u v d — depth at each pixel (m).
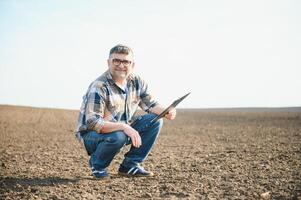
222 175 5.66
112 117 5.09
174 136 13.77
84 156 8.16
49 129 18.44
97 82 4.99
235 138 12.20
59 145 10.71
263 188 4.87
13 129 18.12
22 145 10.71
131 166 5.61
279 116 31.53
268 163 6.58
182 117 33.53
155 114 5.36
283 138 11.65
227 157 7.46
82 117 5.15
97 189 4.93
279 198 4.45
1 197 4.66
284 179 5.31
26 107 46.91
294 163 6.52
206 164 6.66
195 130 16.98
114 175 5.70
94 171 5.39
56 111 42.47
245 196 4.55
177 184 5.14
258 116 32.50
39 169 6.43
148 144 5.52
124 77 5.02
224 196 4.56
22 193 4.78
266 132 14.56
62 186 5.09
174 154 8.27
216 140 11.71
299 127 17.36
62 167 6.65
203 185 5.07
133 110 5.30
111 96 5.01
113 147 5.08
